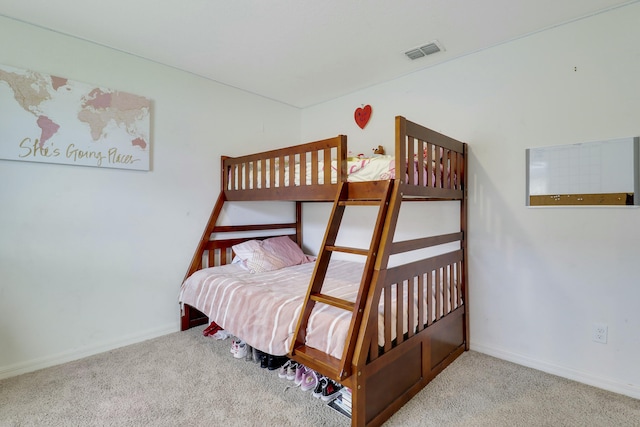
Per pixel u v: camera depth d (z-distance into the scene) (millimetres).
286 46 2436
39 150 2172
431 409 1784
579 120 2086
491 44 2396
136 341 2654
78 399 1862
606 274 2012
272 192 2549
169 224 2844
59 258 2295
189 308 2957
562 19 2078
